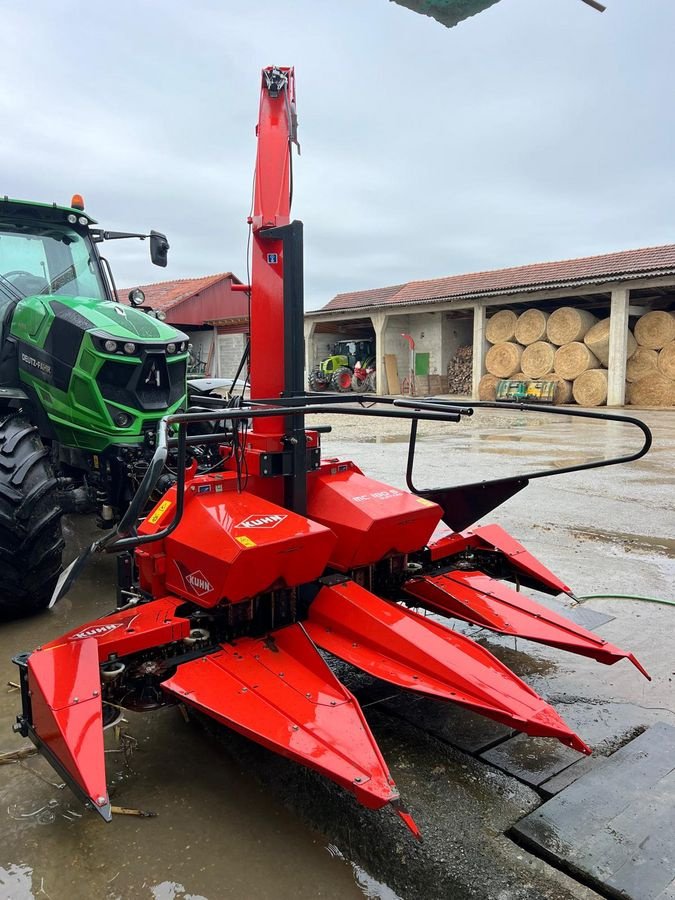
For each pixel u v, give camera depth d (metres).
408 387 23.06
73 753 1.91
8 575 3.58
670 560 4.73
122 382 4.14
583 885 1.90
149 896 1.90
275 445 2.86
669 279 15.82
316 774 2.41
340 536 2.90
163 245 5.21
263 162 3.10
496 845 2.05
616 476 7.89
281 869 2.00
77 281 4.95
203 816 2.22
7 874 1.98
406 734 2.66
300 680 2.29
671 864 1.93
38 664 2.19
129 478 4.27
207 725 2.77
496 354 19.64
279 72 3.07
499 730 2.68
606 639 3.48
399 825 2.13
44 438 4.59
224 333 24.64
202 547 2.50
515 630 2.82
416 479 7.62
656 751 2.48
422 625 2.61
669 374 16.72
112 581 4.56
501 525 5.68
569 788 2.27
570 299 19.64
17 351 4.53
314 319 24.72
